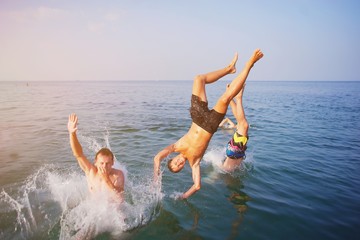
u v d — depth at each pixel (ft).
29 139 30.55
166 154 15.97
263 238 12.97
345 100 107.14
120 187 15.14
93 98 98.78
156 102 83.61
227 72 16.99
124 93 140.26
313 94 156.66
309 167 23.38
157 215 14.90
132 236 13.00
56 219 13.98
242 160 23.43
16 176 19.54
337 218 14.87
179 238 12.92
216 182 19.80
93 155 25.12
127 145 28.99
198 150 15.62
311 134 37.55
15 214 14.40
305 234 13.33
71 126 13.01
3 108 59.98
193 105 15.81
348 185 19.52
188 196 17.07
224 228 13.80
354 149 29.58
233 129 40.60
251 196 17.56
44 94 122.83
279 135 36.52
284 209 15.81
